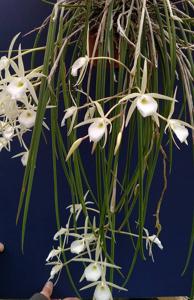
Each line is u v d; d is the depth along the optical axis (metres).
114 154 0.96
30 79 1.01
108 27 0.97
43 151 1.48
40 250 1.50
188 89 1.04
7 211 1.49
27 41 1.43
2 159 1.48
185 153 1.48
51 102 0.99
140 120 0.95
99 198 1.01
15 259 1.50
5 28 1.44
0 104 0.98
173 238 1.51
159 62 1.17
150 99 0.90
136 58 0.93
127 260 1.49
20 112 1.00
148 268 1.51
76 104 1.02
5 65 0.97
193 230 1.02
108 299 1.01
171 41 0.97
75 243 1.09
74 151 0.95
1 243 1.50
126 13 1.04
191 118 1.01
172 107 0.95
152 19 1.09
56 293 1.50
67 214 1.48
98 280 1.05
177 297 1.55
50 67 1.01
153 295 1.52
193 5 1.14
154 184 1.48
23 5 1.43
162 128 0.98
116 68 1.20
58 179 1.48
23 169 1.48
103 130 0.92
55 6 1.02
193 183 1.50
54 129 1.01
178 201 1.50
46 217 1.50
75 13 1.09
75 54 1.14
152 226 1.49
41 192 1.49
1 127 1.03
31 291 1.51
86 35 1.01
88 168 1.45
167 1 1.00
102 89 0.97
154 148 1.05
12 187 1.49
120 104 0.95
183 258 1.52
